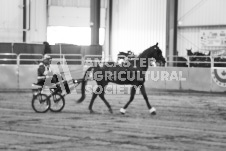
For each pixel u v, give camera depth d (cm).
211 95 2509
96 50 3441
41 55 2925
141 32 3925
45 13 3969
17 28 3756
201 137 1246
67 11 4116
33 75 2788
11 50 3169
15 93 2566
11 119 1573
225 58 3064
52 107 1812
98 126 1427
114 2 4066
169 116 1675
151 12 3875
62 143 1149
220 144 1147
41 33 3922
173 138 1228
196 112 1802
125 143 1152
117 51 4056
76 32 4166
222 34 3425
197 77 2717
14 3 3741
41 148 1085
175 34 3512
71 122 1506
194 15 3584
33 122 1505
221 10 3469
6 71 2759
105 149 1077
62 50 3359
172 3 3488
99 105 2014
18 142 1162
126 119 1585
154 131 1341
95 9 3641
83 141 1177
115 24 4062
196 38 3584
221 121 1560
